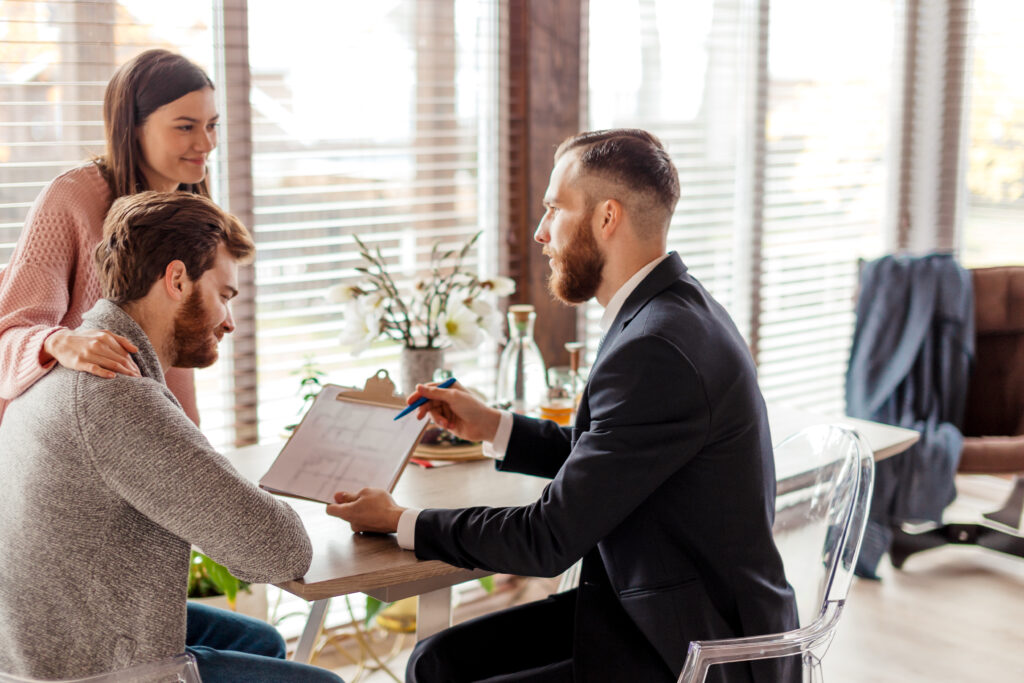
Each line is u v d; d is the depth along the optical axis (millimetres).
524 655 1692
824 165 3754
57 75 2188
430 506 1748
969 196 4004
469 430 1763
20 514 1312
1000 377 3459
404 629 2740
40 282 1799
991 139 3967
